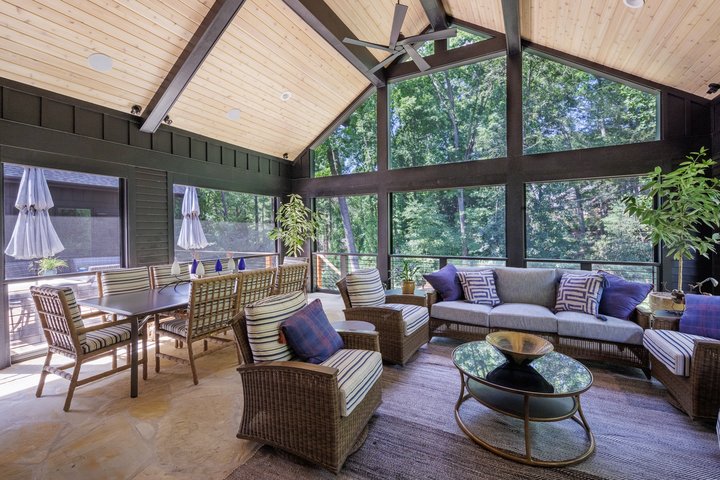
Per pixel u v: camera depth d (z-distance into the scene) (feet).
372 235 20.62
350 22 14.84
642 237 14.07
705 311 8.32
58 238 12.34
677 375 7.34
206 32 11.62
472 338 11.37
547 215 15.67
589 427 6.88
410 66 18.48
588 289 10.67
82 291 12.91
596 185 14.85
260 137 19.54
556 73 15.43
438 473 5.76
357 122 20.72
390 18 15.67
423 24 17.71
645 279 13.93
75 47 10.79
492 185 16.66
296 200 21.44
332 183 21.24
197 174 17.04
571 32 13.21
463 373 7.16
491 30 16.51
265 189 21.01
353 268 21.36
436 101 18.33
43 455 6.24
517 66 15.72
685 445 6.45
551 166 15.21
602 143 14.66
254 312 6.59
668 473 5.73
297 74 16.44
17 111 10.91
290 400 5.99
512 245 15.94
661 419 7.32
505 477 5.66
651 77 13.33
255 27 13.37
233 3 10.98
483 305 11.78
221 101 15.87
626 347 9.32
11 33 9.66
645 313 9.38
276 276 12.69
